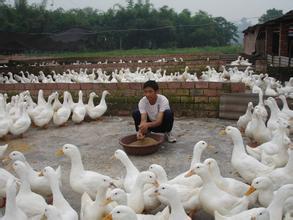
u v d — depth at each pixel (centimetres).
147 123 549
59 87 929
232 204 325
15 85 959
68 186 448
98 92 900
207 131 690
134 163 512
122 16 5100
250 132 565
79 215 368
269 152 450
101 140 655
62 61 2372
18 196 349
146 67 1836
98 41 4606
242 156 413
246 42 3650
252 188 328
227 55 2536
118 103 884
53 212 284
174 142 617
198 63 1855
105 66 1838
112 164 520
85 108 810
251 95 759
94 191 383
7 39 1875
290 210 311
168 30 5100
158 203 359
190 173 340
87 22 4731
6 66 1869
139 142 576
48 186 386
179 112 844
